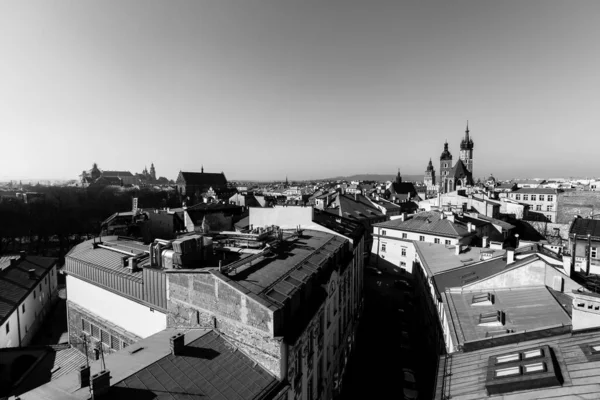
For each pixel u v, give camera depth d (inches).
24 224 3762.3
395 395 1217.4
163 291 854.5
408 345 1589.6
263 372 675.4
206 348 692.7
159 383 569.9
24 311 1544.0
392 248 2630.4
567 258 1000.9
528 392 506.3
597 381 477.7
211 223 2225.6
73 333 1159.0
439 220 2438.5
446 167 7214.6
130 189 6520.7
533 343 648.4
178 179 7244.1
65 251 3629.4
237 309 716.7
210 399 570.6
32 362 1128.8
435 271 1478.8
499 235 2588.6
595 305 610.9
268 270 877.8
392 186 6614.2
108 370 562.3
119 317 984.3
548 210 4165.8
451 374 642.8
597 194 3796.8
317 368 935.0
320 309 935.7
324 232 1524.4
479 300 1016.9
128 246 1245.7
